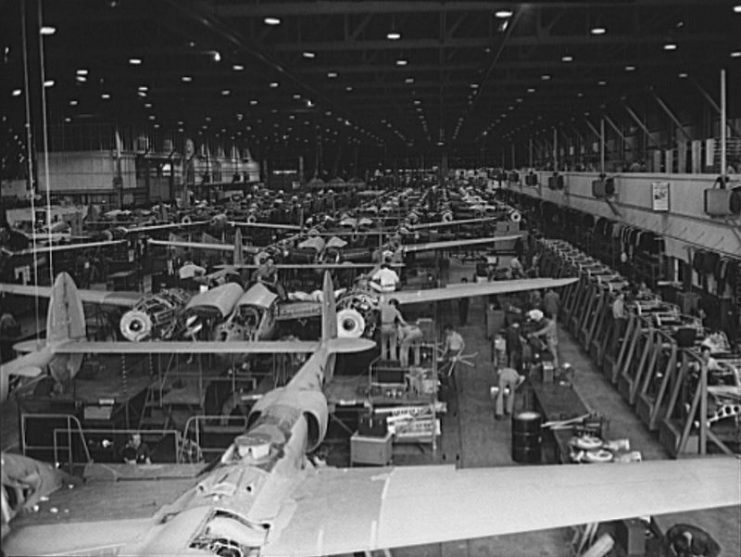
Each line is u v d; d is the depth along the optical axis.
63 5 13.87
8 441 8.71
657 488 11.27
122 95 19.00
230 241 28.33
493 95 34.91
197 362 17.12
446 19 23.19
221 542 9.36
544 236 44.16
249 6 18.42
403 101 36.09
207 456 13.80
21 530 7.46
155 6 15.67
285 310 22.03
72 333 14.92
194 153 26.98
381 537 9.95
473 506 10.81
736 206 21.66
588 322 26.66
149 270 21.00
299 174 41.03
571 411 16.81
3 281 7.84
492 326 25.05
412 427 15.82
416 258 37.38
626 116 38.84
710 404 17.20
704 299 23.12
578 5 19.64
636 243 30.61
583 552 12.26
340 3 19.00
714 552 11.84
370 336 20.72
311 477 11.90
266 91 27.20
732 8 20.17
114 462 13.10
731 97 26.14
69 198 16.56
